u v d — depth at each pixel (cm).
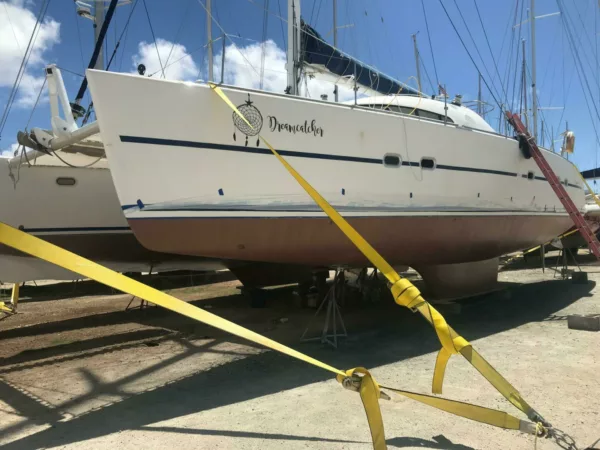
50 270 552
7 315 576
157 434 259
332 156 409
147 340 480
